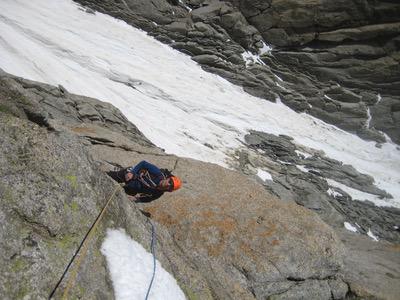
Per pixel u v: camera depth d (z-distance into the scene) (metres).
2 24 26.89
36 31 29.77
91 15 38.81
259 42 42.69
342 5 40.56
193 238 8.03
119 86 29.20
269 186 24.64
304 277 8.20
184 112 30.55
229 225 8.44
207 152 25.75
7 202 3.81
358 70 41.78
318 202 24.72
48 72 23.83
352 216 25.92
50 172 4.32
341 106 40.91
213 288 6.21
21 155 4.14
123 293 4.22
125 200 5.38
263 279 7.70
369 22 41.31
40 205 4.03
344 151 37.06
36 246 3.79
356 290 8.80
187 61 39.50
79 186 4.60
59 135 4.90
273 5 41.81
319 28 42.09
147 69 33.72
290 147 32.03
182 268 5.54
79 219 4.38
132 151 10.88
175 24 41.41
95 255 4.27
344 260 10.02
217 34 40.91
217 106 33.62
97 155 9.73
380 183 32.91
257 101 38.66
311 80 42.22
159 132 25.38
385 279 9.88
